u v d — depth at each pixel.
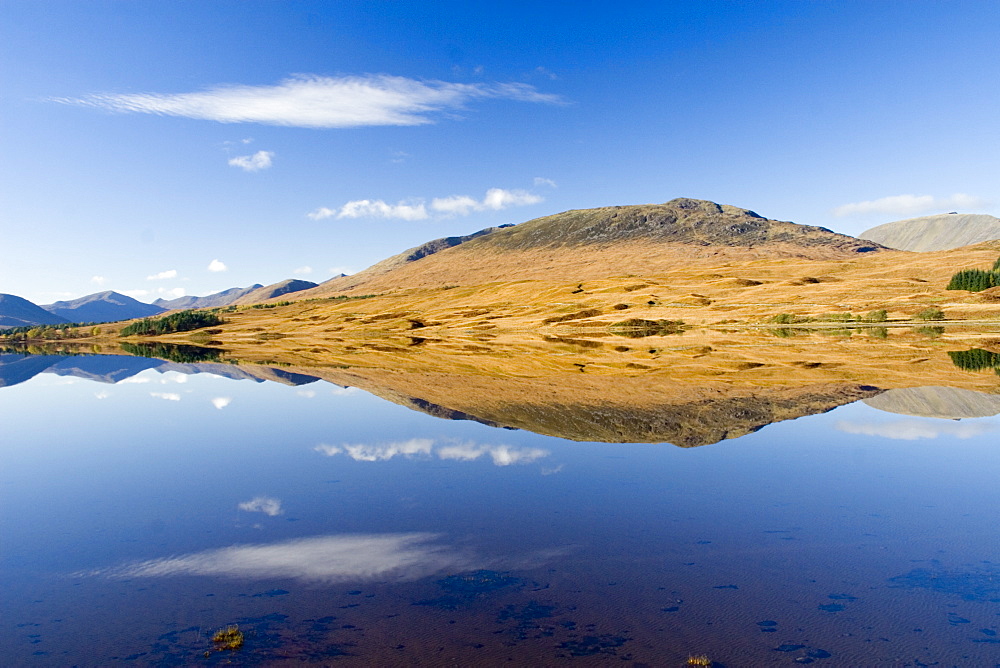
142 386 68.75
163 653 14.44
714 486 27.31
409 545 21.06
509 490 27.25
